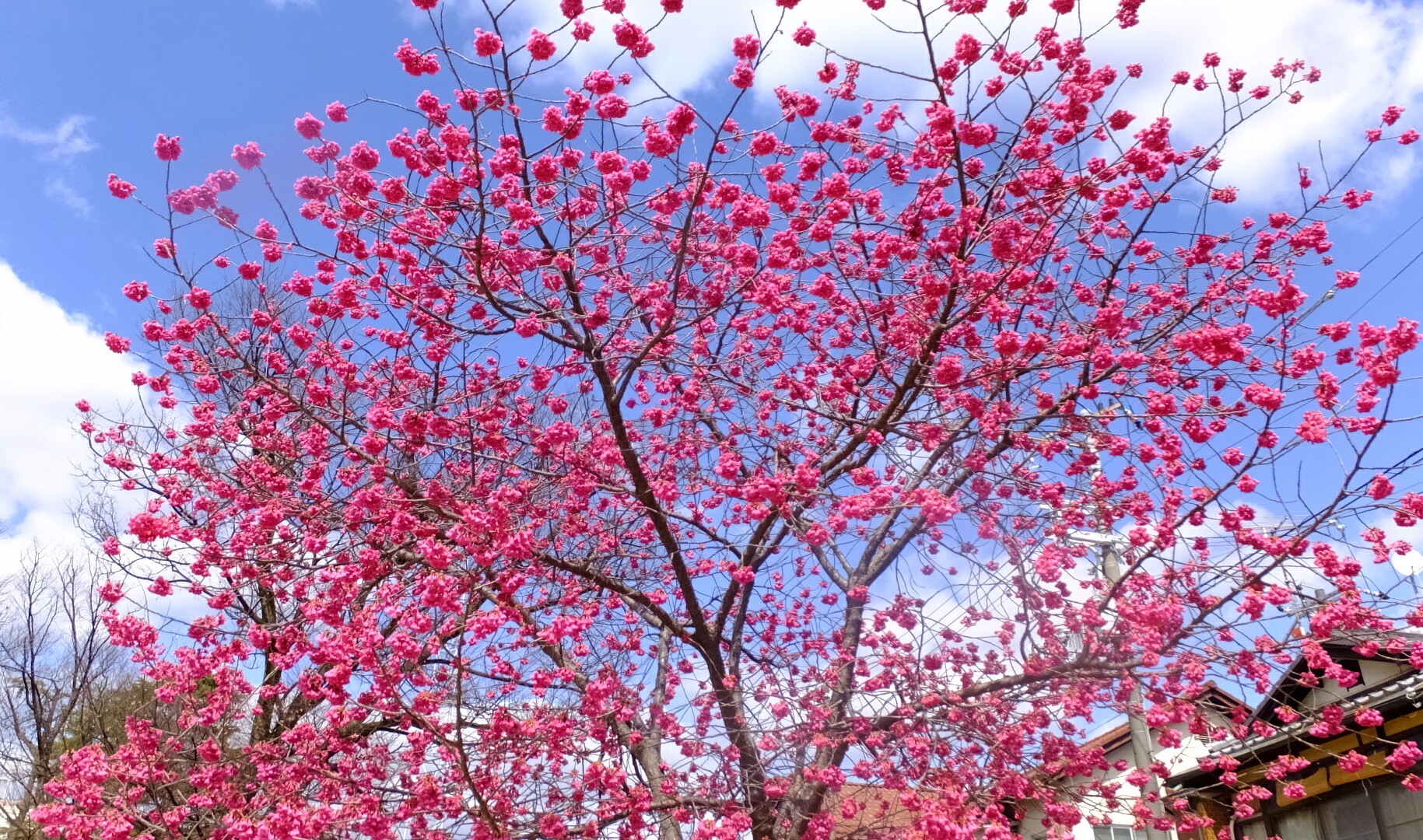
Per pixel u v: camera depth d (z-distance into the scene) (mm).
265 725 8234
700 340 7078
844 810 6539
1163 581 6414
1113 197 6434
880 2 5555
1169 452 6918
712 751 6594
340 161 5688
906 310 6559
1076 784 7578
